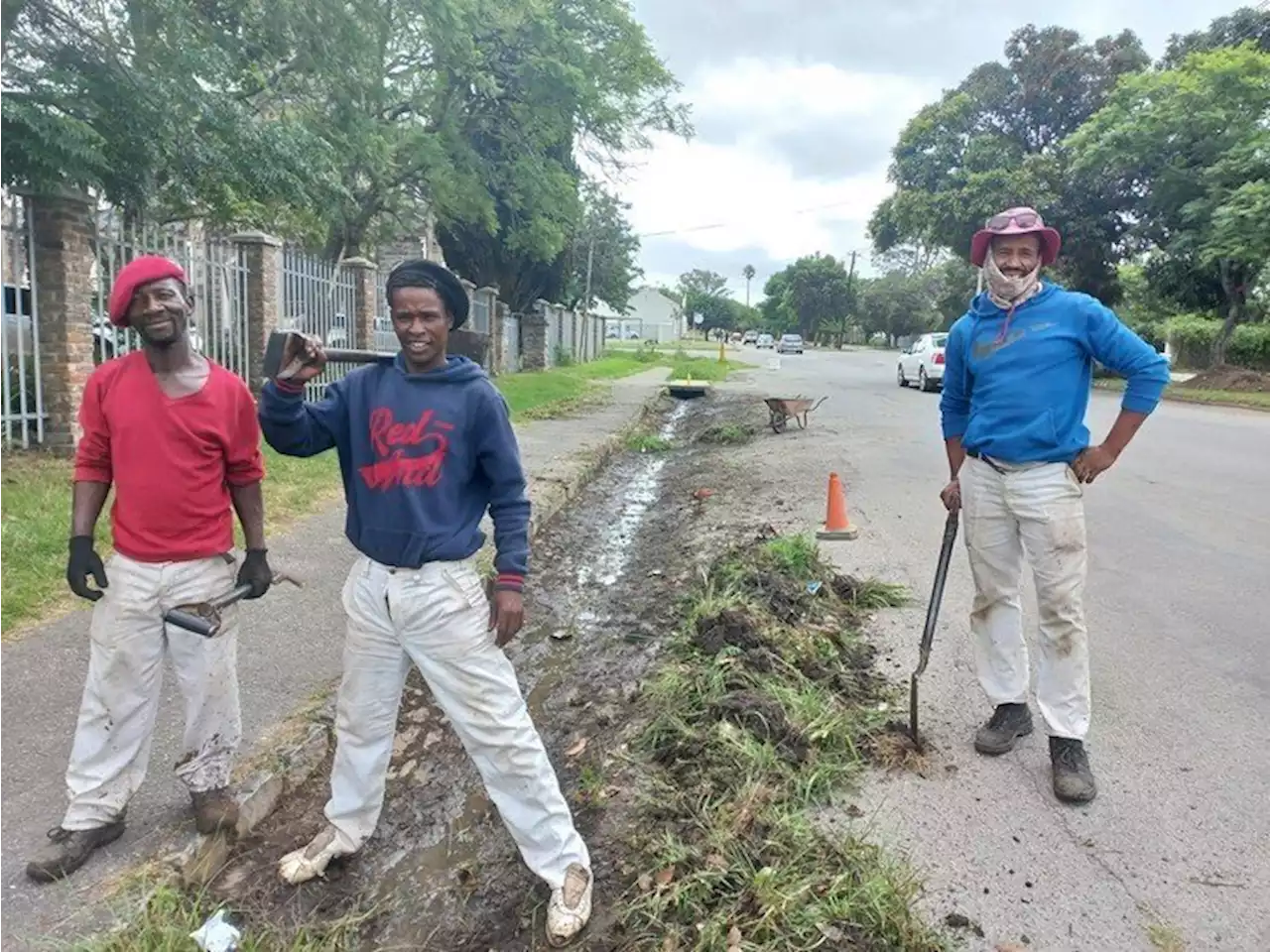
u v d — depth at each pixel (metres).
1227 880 2.85
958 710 4.01
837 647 4.67
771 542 6.42
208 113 9.15
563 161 23.44
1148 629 5.00
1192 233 22.39
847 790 3.38
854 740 3.70
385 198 18.00
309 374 2.62
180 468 2.80
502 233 23.08
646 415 17.44
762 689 4.04
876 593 5.54
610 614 6.02
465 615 2.68
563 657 5.28
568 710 4.53
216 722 3.00
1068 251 25.88
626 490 10.30
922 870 2.90
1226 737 3.75
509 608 2.70
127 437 2.78
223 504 2.96
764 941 2.57
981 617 3.69
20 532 5.65
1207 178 21.69
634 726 4.02
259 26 10.81
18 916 2.62
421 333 2.62
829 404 18.55
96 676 2.86
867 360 44.47
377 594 2.70
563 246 22.86
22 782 3.23
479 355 2.89
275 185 10.08
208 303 10.02
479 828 3.44
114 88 8.55
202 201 12.01
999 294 3.41
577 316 33.88
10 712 3.73
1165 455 11.02
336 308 13.27
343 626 4.94
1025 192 24.77
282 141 9.94
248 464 3.03
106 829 2.93
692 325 114.50
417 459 2.62
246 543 3.15
